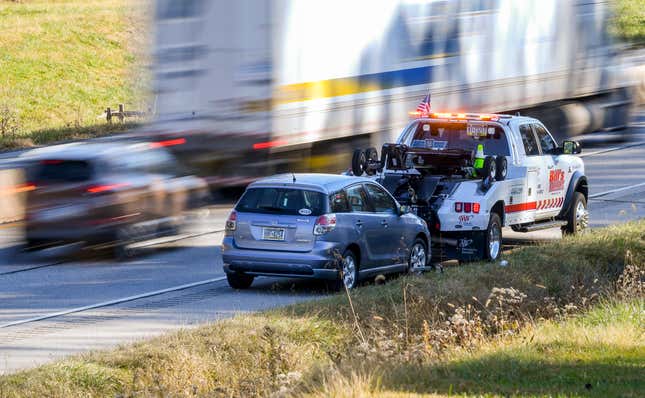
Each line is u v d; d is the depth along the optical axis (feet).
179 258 177.99
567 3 305.53
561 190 187.73
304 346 112.57
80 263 173.68
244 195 150.00
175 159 202.18
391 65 240.12
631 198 236.84
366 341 110.22
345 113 227.61
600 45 323.37
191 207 198.18
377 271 154.61
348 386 84.84
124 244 175.83
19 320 132.87
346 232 147.84
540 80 296.71
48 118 453.58
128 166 179.01
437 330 114.01
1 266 170.60
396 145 169.27
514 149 173.17
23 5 643.45
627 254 155.53
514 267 150.41
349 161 231.91
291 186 148.36
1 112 413.18
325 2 220.02
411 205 165.27
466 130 173.99
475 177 168.25
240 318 122.21
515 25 284.20
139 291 151.02
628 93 341.21
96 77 521.65
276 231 146.82
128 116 423.23
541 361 97.35
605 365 95.30
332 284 147.54
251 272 147.95
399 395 83.76
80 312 137.28
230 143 213.05
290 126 214.28
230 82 212.43
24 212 177.17
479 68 270.67
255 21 210.38
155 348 108.58
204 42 213.66
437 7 254.06
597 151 318.65
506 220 170.60
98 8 647.56
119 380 101.86
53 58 529.86
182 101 215.72
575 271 150.82
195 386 99.50
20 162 300.61
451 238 165.89
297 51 214.48
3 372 105.40
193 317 132.98
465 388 86.58
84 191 172.86
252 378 101.55
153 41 217.97
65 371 101.40
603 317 120.67
